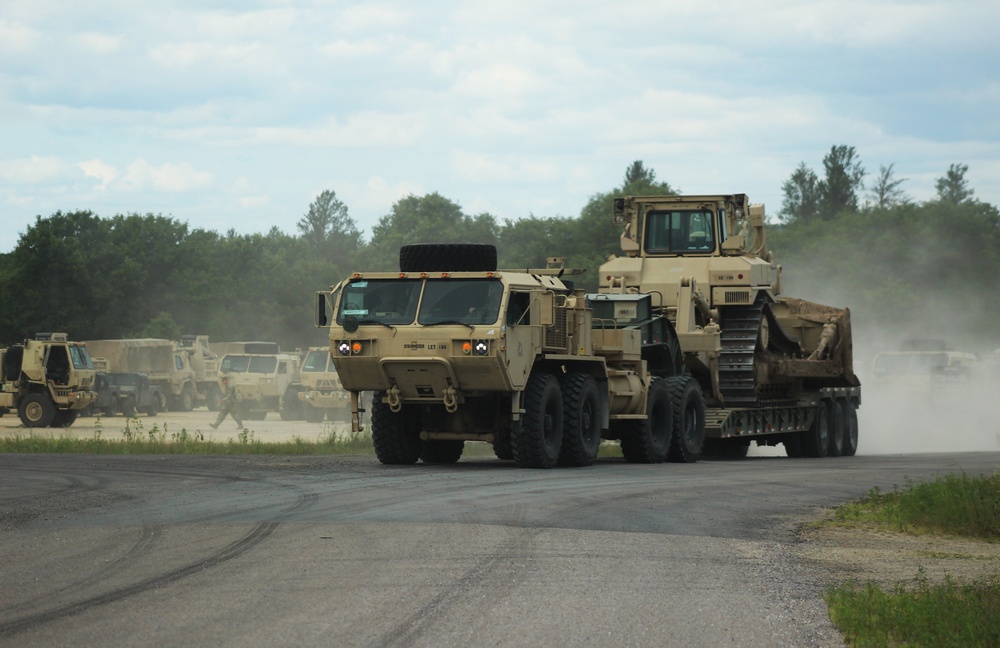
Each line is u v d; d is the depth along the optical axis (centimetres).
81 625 1469
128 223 18138
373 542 2092
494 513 2488
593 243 18762
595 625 1516
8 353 8444
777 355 5531
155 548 2022
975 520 2630
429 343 3600
